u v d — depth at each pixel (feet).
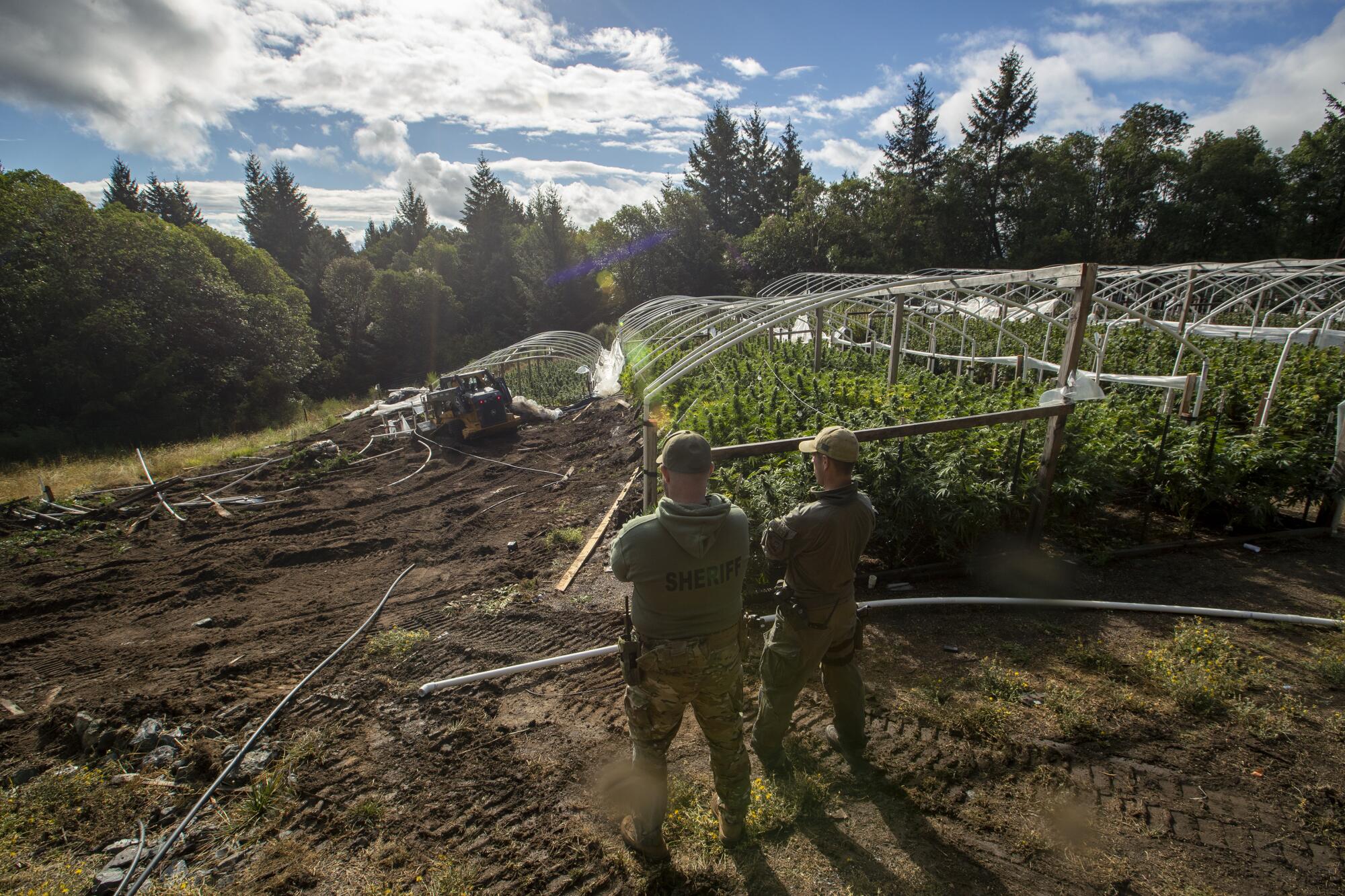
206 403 90.89
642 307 93.61
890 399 27.73
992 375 39.45
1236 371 30.35
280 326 107.24
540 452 48.75
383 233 316.81
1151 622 15.98
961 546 19.80
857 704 11.02
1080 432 20.29
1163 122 162.09
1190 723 12.14
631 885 9.37
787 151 185.26
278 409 99.86
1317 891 8.56
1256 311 56.39
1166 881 8.80
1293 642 14.96
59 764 14.49
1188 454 21.31
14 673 19.69
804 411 27.48
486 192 204.03
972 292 32.60
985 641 15.31
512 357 91.71
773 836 9.97
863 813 10.28
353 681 16.74
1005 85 137.69
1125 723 12.16
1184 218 143.54
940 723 12.30
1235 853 9.24
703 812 10.52
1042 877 8.96
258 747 14.12
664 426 33.50
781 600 10.09
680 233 144.77
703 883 9.23
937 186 148.66
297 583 26.48
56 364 75.51
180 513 39.37
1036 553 19.49
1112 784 10.68
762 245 136.05
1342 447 20.98
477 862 10.19
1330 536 21.40
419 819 11.34
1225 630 15.48
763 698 10.71
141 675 18.72
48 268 77.66
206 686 17.31
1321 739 11.60
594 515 29.58
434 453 52.19
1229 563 19.63
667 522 8.25
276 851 10.85
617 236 149.18
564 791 11.57
